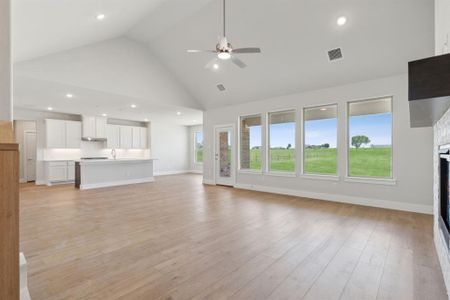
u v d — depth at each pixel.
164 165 11.03
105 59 5.41
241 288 1.92
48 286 1.93
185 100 7.28
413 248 2.67
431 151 4.06
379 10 3.49
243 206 4.67
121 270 2.19
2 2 1.78
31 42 3.62
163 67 6.59
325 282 2.01
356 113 4.95
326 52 4.43
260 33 4.54
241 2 4.09
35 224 3.51
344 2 3.55
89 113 8.33
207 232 3.19
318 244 2.79
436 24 2.32
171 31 5.30
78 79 4.99
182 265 2.29
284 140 6.14
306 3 3.76
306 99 5.58
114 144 9.35
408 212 4.20
